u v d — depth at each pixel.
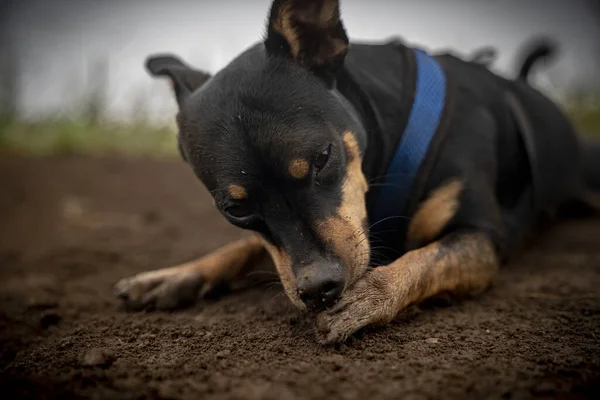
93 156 1.10
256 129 0.33
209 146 0.34
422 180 0.37
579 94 1.11
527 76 0.54
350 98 0.37
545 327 0.33
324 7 0.35
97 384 0.27
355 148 0.35
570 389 0.25
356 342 0.30
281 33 0.35
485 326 0.33
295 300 0.32
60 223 0.72
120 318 0.38
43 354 0.32
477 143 0.40
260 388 0.26
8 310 0.42
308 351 0.30
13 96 1.22
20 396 0.26
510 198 0.46
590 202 0.61
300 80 0.35
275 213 0.33
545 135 0.50
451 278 0.36
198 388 0.26
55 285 0.48
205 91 0.36
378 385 0.25
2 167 1.01
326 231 0.32
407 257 0.35
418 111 0.38
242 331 0.33
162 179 0.94
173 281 0.40
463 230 0.38
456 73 0.42
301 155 0.32
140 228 0.68
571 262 0.48
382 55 0.40
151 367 0.28
